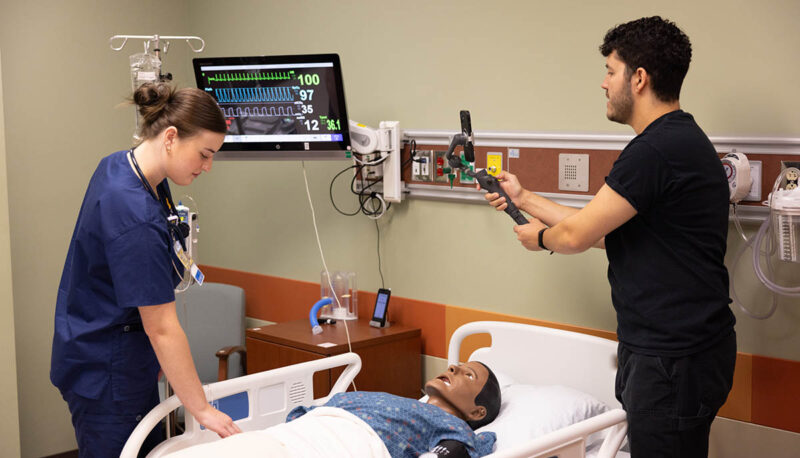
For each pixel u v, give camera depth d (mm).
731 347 1847
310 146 2816
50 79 3453
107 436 1899
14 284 3383
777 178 2107
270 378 2162
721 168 1820
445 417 1990
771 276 2156
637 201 1751
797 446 2160
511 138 2666
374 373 2850
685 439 1826
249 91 2791
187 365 1804
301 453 1728
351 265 3301
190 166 1849
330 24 3287
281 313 3615
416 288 3061
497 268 2791
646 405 1818
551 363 2438
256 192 3697
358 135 2900
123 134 3695
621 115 1897
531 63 2629
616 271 1896
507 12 2678
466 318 2883
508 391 2350
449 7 2844
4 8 3312
